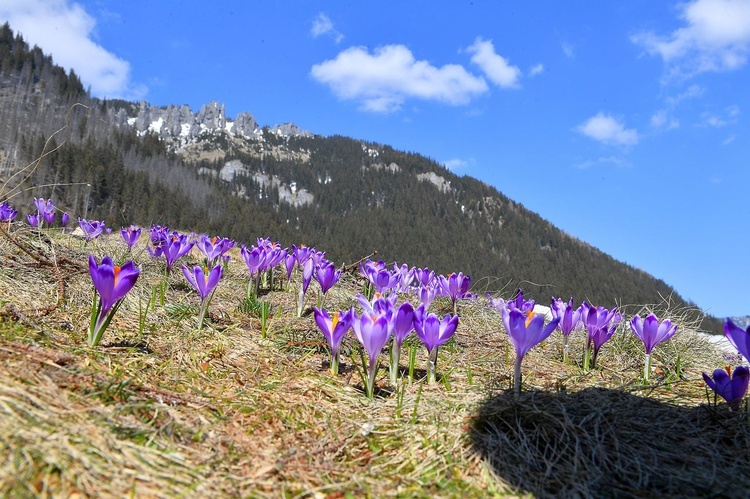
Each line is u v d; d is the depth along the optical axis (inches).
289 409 95.0
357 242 7209.6
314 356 134.8
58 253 176.4
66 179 3024.1
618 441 81.0
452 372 132.3
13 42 6771.7
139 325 130.1
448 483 70.5
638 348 177.8
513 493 68.8
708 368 171.6
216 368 112.5
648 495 66.9
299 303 178.1
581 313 156.9
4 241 164.6
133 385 86.8
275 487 65.2
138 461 63.9
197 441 74.7
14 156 3299.7
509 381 116.6
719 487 68.5
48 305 122.9
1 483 51.7
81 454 60.9
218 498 59.9
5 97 5354.3
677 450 81.0
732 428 89.4
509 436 84.6
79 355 95.7
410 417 94.0
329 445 81.0
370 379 104.6
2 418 62.4
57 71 6565.0
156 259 229.6
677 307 226.2
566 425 83.2
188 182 5595.5
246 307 175.0
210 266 218.2
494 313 236.2
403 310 112.8
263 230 4909.0
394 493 67.1
